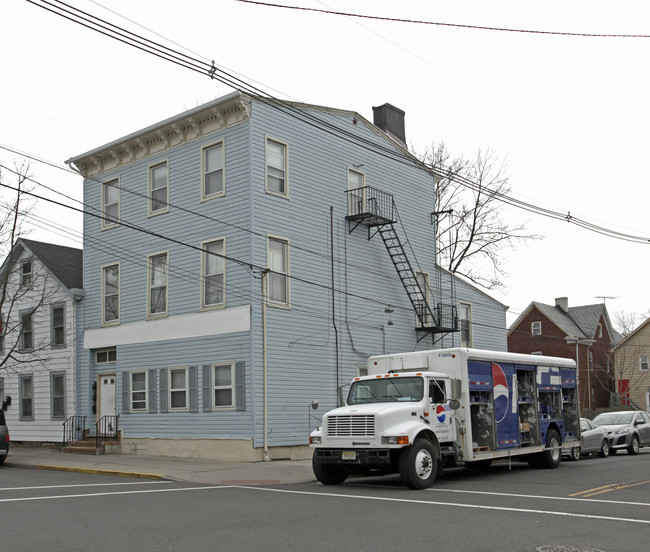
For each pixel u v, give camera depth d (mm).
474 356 16625
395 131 31234
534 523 10055
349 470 15758
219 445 22250
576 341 58906
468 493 13719
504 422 17406
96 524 10070
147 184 25859
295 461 21859
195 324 23500
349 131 26875
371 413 14672
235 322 22391
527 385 18922
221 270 23125
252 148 22891
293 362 23094
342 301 25422
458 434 16062
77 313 27719
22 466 21422
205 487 15500
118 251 26562
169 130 25047
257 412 21672
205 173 24094
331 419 15242
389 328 27312
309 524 10039
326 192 25500
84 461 21734
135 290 25766
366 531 9461
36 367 29031
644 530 9523
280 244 23516
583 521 10219
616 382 60812
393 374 16109
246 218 22609
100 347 26625
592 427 25406
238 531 9484
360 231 26734
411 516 10727
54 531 9516
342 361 24953
